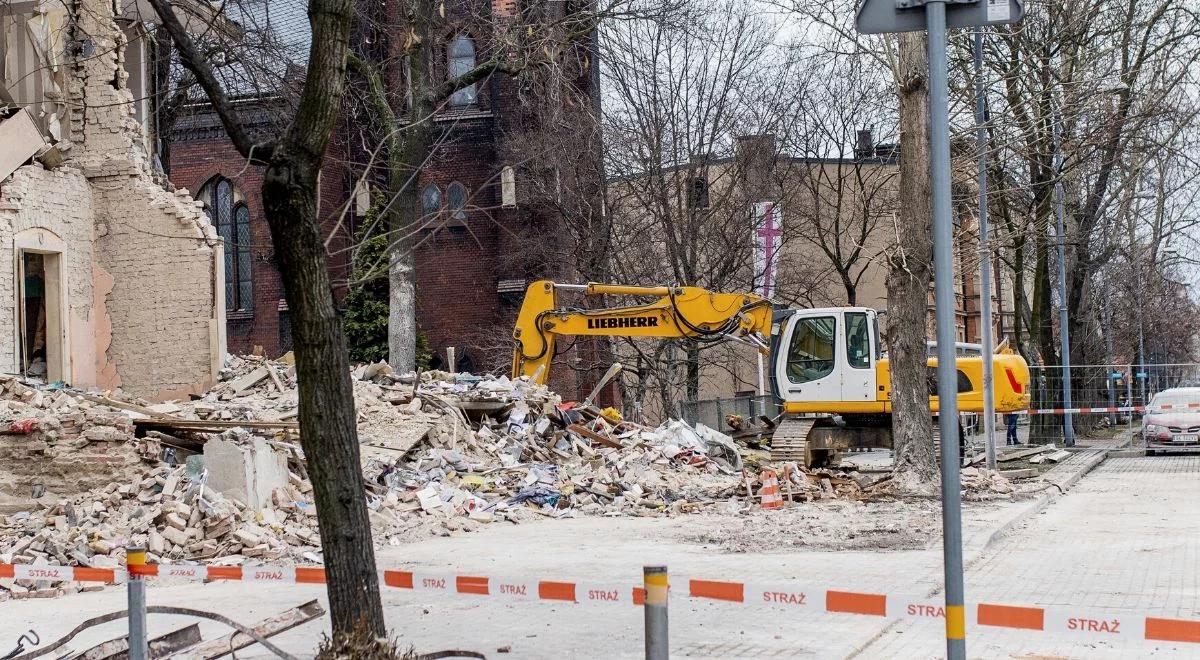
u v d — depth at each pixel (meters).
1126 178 42.75
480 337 50.50
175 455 20.84
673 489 25.22
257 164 8.20
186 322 28.02
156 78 31.59
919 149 23.28
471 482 23.44
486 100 50.25
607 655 9.52
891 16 6.69
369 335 48.94
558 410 28.56
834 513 21.25
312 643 10.10
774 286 45.47
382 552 17.41
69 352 27.08
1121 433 50.19
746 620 11.03
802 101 46.84
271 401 25.92
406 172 34.16
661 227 44.44
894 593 12.23
